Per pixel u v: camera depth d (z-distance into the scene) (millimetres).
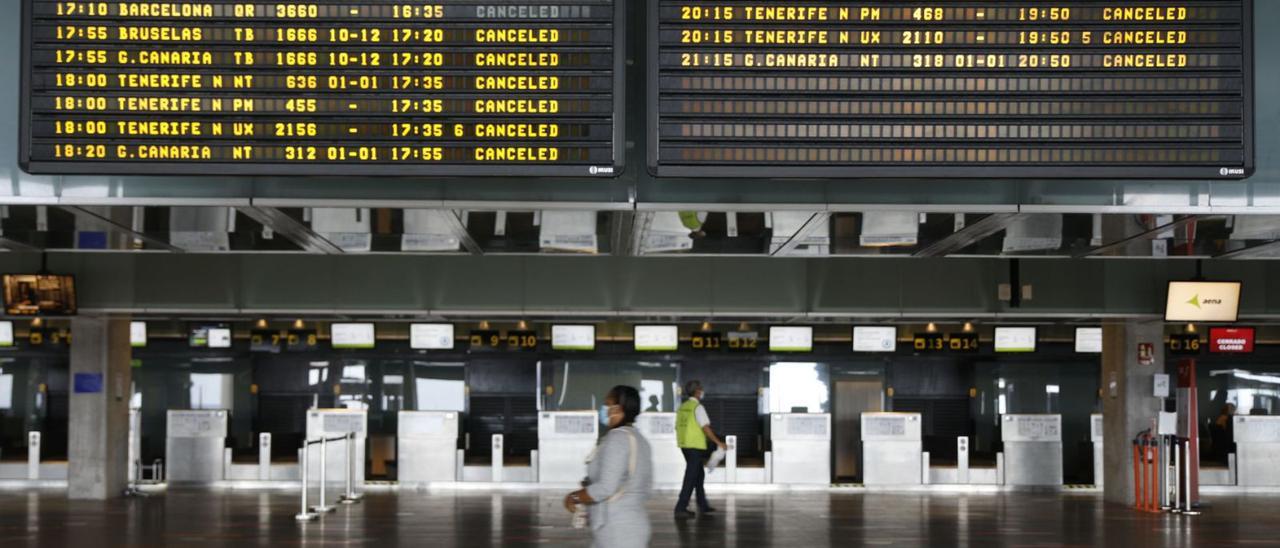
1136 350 19312
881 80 6984
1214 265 17734
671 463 22641
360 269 18141
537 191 8336
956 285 18125
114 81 6883
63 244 11234
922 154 6984
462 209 8492
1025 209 8469
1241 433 22688
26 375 24234
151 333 24078
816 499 20656
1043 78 7008
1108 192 8484
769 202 8391
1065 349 24312
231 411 24266
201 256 18141
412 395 24406
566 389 24422
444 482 22500
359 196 8344
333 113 6898
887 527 16172
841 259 18172
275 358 24422
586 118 6902
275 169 6871
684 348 24328
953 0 7012
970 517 17594
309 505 18953
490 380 24469
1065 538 15008
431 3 6922
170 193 8312
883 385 24547
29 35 6875
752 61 6953
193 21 6910
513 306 18094
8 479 22594
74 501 19328
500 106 6902
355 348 23891
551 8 6910
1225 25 7031
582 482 7844
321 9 6914
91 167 6852
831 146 6961
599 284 18094
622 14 6926
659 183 8336
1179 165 6996
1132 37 7023
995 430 24578
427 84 6906
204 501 19500
